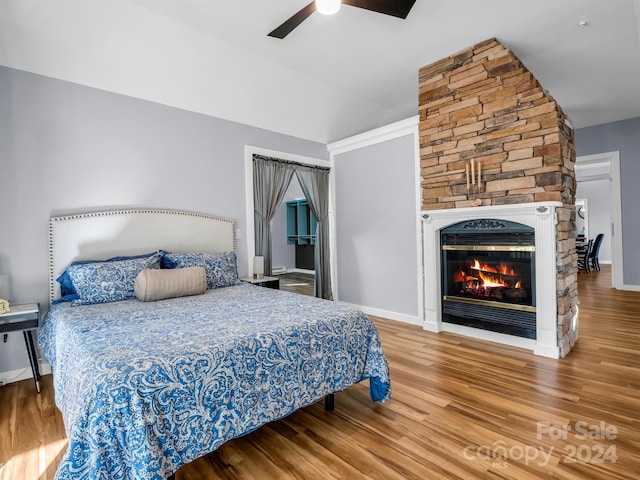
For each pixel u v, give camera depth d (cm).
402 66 371
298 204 942
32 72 271
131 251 314
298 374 176
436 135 358
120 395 122
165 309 230
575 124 545
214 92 359
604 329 353
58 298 279
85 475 114
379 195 432
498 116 310
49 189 279
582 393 221
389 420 196
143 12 273
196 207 363
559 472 150
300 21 233
